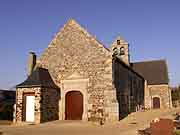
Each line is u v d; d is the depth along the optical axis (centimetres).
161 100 3644
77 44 2086
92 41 2041
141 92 3203
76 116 2003
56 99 2048
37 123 1844
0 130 1516
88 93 1981
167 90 3650
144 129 1370
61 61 2109
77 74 2041
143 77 3528
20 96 1952
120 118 2025
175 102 4234
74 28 2125
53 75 2114
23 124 1841
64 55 2109
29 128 1612
